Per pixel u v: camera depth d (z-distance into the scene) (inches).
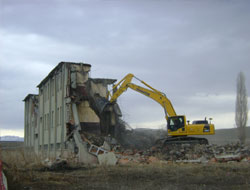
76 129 1076.5
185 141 1120.8
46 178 577.0
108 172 668.7
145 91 1228.5
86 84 1195.3
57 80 1339.8
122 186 485.7
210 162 835.4
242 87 2038.6
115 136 1209.4
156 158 950.4
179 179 558.3
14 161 797.2
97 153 932.0
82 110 1164.5
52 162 802.2
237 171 651.5
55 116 1327.5
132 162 884.0
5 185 380.8
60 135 1250.6
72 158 1011.3
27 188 483.5
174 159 916.6
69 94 1154.0
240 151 912.3
